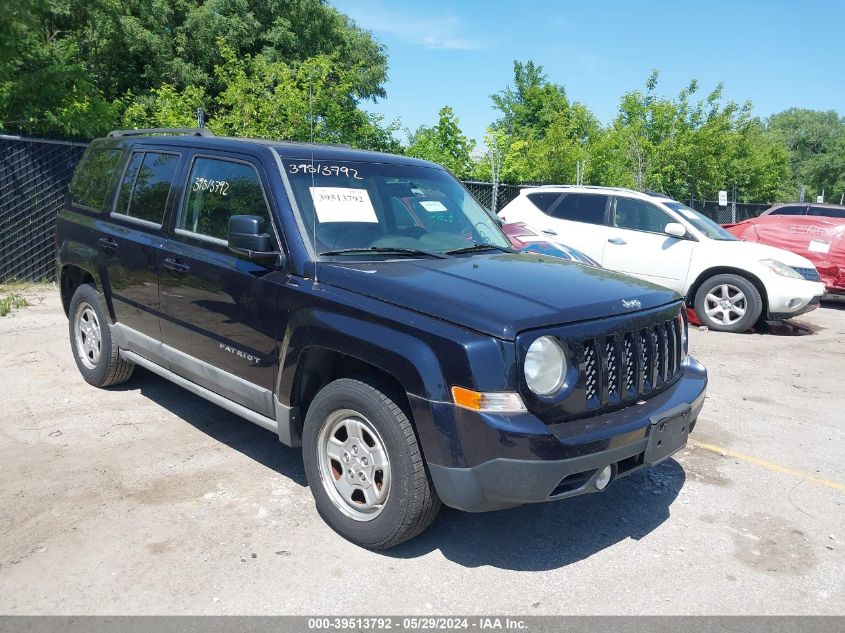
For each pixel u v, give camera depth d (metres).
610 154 20.80
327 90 13.95
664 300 3.79
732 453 4.98
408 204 4.34
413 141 15.70
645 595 3.20
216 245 4.16
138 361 5.02
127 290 4.91
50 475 4.11
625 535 3.75
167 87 14.62
